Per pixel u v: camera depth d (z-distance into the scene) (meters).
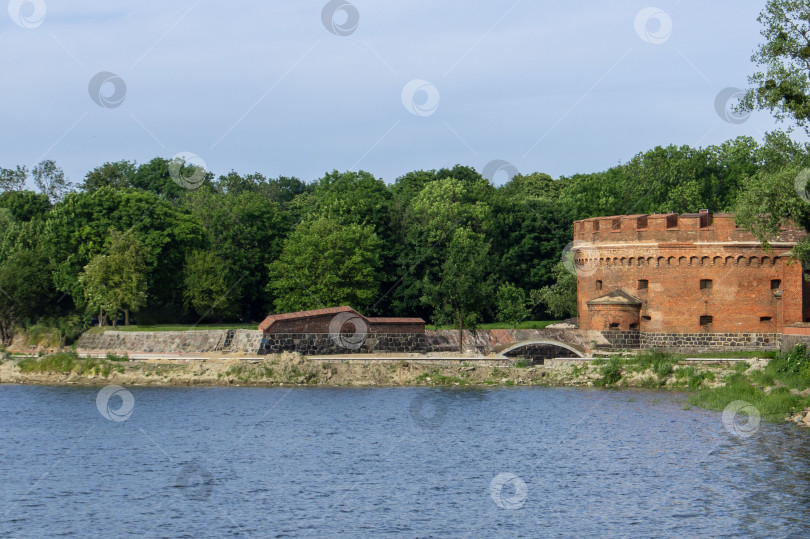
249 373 77.25
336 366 77.75
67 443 53.88
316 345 83.31
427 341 86.50
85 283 97.56
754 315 81.44
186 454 50.78
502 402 66.44
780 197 58.81
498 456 49.56
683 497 40.75
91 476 45.91
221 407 65.88
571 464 47.34
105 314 104.31
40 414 63.75
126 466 47.97
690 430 54.66
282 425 58.88
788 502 39.62
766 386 65.44
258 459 49.44
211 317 109.19
